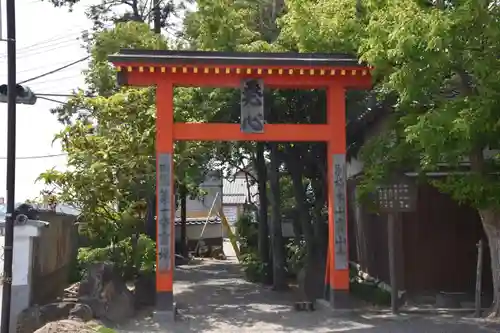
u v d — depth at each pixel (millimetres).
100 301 13023
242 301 16594
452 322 12484
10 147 11312
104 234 15281
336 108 14062
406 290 15148
